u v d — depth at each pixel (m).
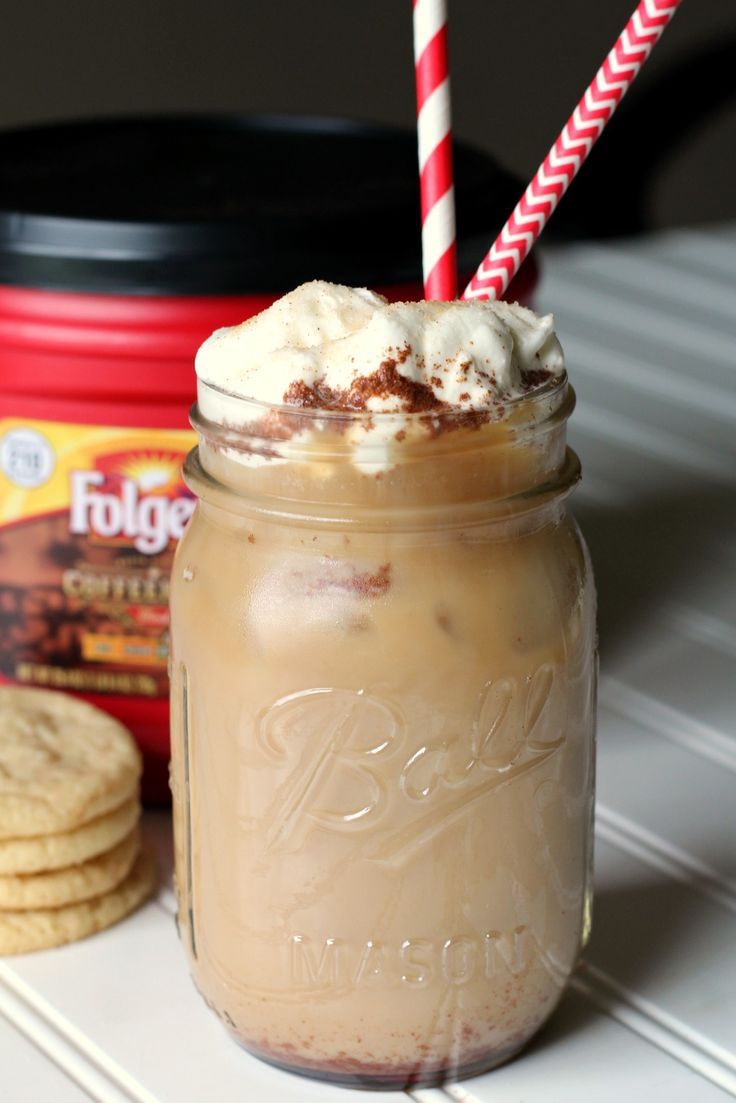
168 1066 0.54
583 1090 0.54
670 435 0.88
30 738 0.61
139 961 0.58
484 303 0.51
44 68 1.25
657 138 1.30
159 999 0.57
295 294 0.52
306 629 0.50
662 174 1.33
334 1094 0.54
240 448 0.50
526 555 0.51
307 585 0.51
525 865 0.52
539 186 0.53
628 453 0.86
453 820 0.51
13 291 0.61
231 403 0.50
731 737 0.67
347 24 1.27
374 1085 0.53
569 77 1.30
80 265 0.60
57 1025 0.56
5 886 0.58
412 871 0.51
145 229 0.60
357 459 0.49
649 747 0.67
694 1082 0.54
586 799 0.54
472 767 0.51
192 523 0.53
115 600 0.63
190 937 0.54
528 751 0.51
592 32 1.29
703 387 0.94
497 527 0.51
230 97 1.28
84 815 0.58
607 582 0.76
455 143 0.69
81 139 0.69
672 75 1.30
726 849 0.62
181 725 0.54
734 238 1.20
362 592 0.50
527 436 0.50
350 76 1.28
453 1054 0.53
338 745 0.51
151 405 0.61
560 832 0.53
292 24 1.26
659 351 0.99
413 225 0.62
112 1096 0.54
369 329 0.50
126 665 0.63
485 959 0.52
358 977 0.52
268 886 0.52
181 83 1.27
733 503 0.81
